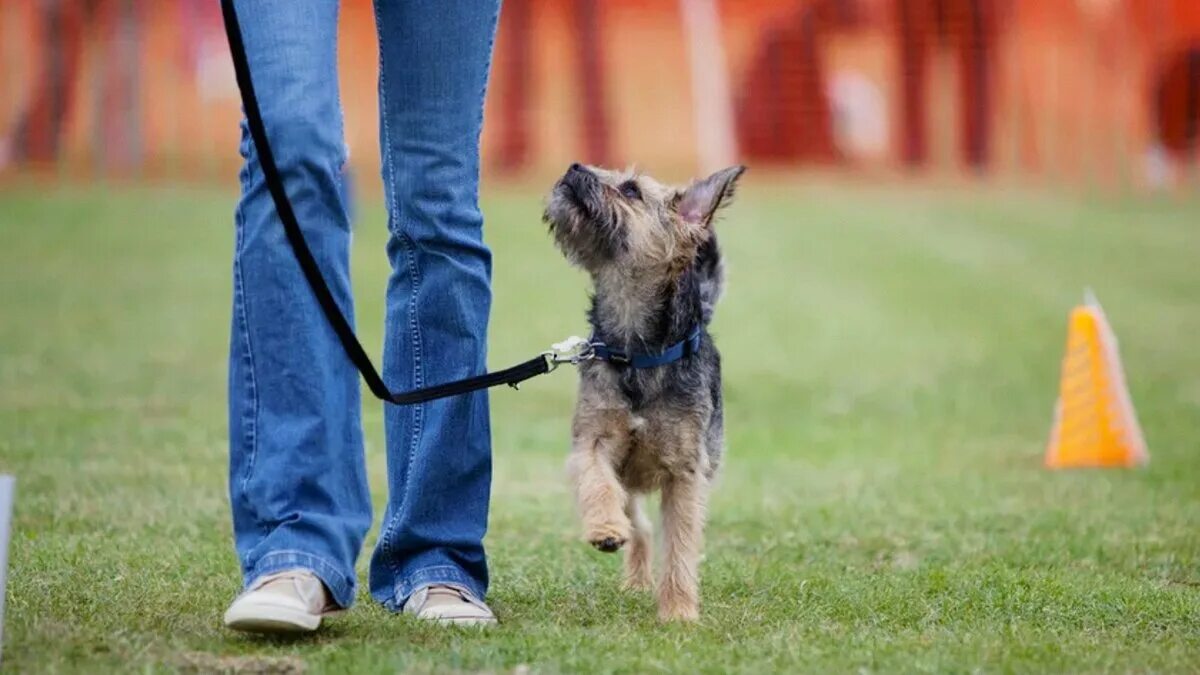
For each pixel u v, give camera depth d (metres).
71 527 8.89
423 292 6.62
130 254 25.02
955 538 9.34
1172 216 32.22
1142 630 6.65
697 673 5.58
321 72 5.95
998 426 14.78
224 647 5.78
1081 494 11.11
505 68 33.47
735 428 14.59
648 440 7.26
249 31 5.91
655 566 8.60
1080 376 12.74
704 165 34.00
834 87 34.25
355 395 6.15
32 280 22.58
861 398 16.30
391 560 6.77
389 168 6.54
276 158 5.88
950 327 20.75
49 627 6.01
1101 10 34.72
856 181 34.41
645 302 7.32
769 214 30.47
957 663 5.80
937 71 34.56
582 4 33.44
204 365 17.03
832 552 8.97
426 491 6.67
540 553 8.62
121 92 32.50
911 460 12.86
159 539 8.56
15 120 32.25
